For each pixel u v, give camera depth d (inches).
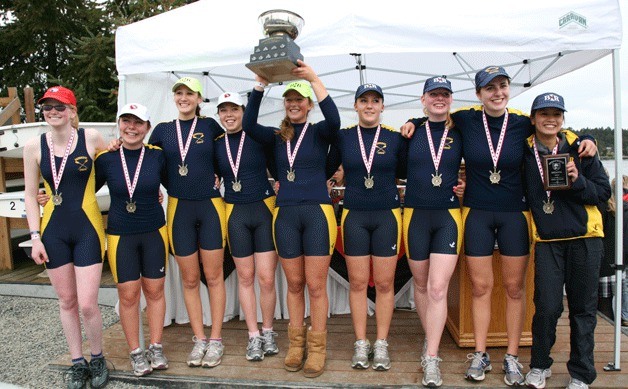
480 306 109.3
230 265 153.9
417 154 107.9
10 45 519.8
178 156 118.0
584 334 99.5
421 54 189.3
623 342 129.1
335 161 117.2
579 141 100.3
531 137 102.2
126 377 117.0
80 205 109.2
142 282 117.6
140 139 112.7
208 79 196.7
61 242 108.8
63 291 110.8
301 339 117.2
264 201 119.6
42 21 493.7
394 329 143.0
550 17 109.4
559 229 98.0
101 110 396.8
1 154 253.8
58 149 108.1
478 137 104.3
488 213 105.3
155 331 119.3
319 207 110.1
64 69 446.0
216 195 121.0
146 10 358.0
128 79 151.9
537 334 102.6
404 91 244.7
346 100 254.7
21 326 177.8
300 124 114.5
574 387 100.4
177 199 118.9
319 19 114.4
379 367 113.7
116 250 112.3
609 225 176.1
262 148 120.0
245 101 220.5
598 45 109.3
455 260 106.3
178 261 119.4
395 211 110.7
